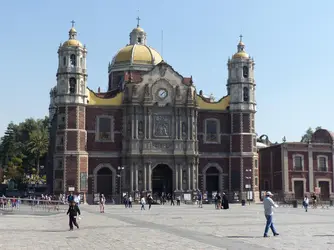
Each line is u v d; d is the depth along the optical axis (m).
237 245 28.86
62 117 102.19
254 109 111.38
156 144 105.12
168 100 106.56
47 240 31.70
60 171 101.00
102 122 105.38
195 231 37.88
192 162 105.94
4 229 39.62
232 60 112.00
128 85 106.12
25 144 164.38
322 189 113.44
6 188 155.50
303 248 27.56
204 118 110.38
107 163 104.62
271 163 117.12
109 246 28.64
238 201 108.06
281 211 72.06
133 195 102.75
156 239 32.16
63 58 103.38
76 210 40.09
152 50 126.81
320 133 118.94
